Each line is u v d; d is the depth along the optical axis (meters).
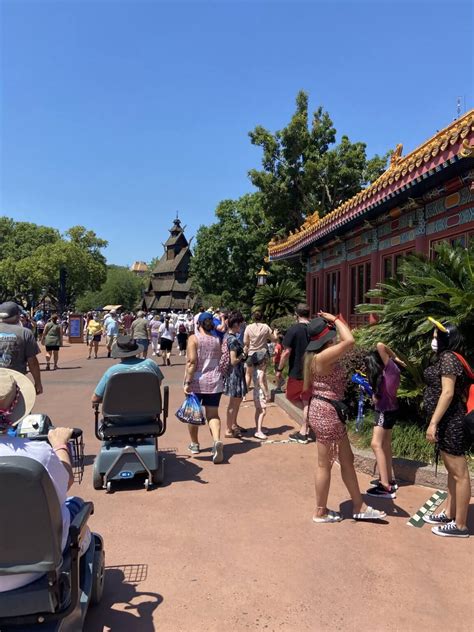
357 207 11.70
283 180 32.84
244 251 43.75
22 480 2.36
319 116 33.41
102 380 5.93
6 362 5.87
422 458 6.06
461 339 4.42
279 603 3.48
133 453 5.70
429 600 3.51
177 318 25.80
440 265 6.80
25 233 81.12
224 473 6.33
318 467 4.75
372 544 4.34
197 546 4.33
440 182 9.48
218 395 6.96
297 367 7.86
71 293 71.69
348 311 15.49
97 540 3.53
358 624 3.25
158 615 3.36
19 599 2.47
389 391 5.37
